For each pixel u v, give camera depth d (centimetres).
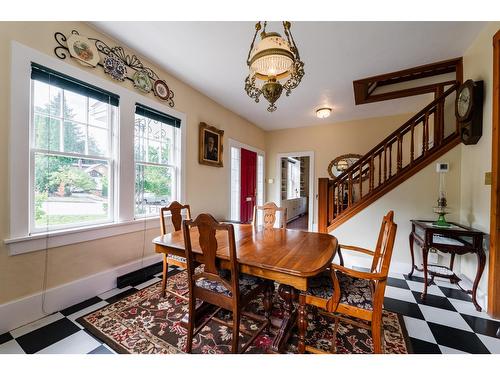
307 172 823
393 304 197
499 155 174
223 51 233
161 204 280
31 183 168
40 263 170
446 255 254
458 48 224
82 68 193
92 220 209
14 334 151
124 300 197
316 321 173
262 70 149
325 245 161
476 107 203
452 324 168
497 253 175
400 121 420
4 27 152
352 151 459
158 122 276
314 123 486
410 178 269
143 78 244
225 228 123
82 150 200
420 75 304
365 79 285
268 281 167
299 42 211
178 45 224
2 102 151
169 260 202
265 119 461
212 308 173
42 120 175
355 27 192
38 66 167
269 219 247
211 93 338
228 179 407
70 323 164
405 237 271
